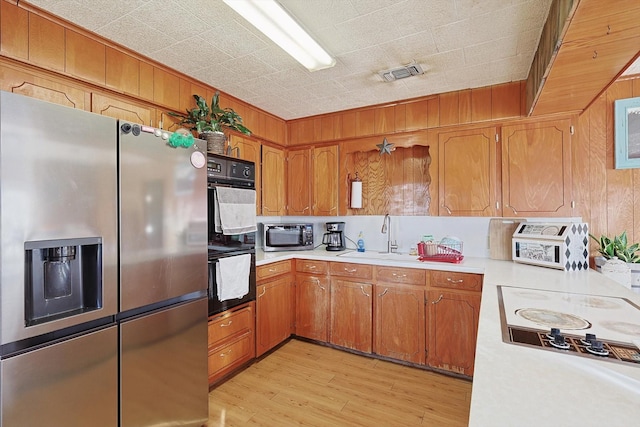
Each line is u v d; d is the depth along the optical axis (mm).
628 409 644
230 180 2346
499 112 2625
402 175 3352
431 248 2760
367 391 2266
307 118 3539
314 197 3512
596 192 2428
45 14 1677
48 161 1206
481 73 2426
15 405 1129
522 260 2525
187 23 1783
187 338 1772
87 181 1322
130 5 1619
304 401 2141
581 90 1960
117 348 1441
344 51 2094
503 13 1681
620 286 1748
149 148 1570
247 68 2344
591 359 871
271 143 3449
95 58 1907
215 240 2225
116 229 1430
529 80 2393
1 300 1094
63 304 1348
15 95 1124
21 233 1137
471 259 2801
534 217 2555
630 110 2332
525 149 2545
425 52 2107
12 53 1572
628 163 2338
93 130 1344
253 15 1650
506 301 1451
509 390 720
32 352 1171
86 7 1632
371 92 2814
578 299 1484
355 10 1664
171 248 1677
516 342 989
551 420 607
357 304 2863
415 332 2613
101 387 1379
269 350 2922
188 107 2486
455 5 1622
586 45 1403
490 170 2670
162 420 1634
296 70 2381
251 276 2564
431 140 2900
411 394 2229
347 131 3307
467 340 2420
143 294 1539
